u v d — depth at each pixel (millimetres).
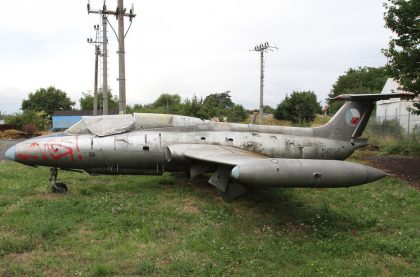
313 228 7520
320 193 10547
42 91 85562
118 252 5930
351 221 7984
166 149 10258
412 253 6281
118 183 11289
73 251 6008
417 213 8836
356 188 11234
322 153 11656
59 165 9883
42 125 47375
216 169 9867
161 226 7188
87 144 9844
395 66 12883
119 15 18016
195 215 8086
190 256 5836
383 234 7387
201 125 11039
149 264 5426
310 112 47469
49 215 7668
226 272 5336
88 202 8625
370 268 5668
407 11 12453
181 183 11492
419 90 12359
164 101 67438
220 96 68312
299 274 5359
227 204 9125
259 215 8398
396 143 20750
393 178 12820
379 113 37750
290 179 7102
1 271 5211
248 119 49250
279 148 11109
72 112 60000
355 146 12297
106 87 22609
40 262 5504
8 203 8578
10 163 14914
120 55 18031
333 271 5488
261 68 36719
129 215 7863
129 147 10047
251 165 7012
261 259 5848
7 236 6453
